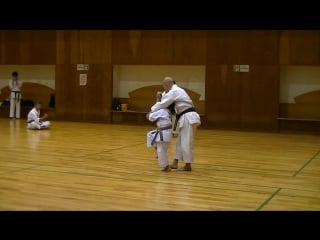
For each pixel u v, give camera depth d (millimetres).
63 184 4879
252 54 11570
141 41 12625
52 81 14117
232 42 11734
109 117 13070
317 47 10992
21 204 4012
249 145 8672
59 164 6109
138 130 11164
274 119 11461
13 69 14656
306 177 5586
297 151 7957
